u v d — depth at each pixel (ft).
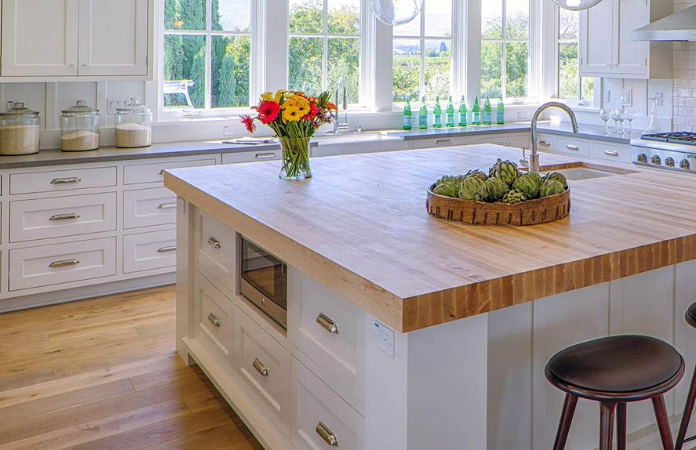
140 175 13.99
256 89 17.12
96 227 13.66
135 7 14.20
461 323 5.50
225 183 9.67
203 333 10.41
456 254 5.95
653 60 16.72
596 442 7.29
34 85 14.24
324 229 6.93
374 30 18.34
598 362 5.65
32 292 13.16
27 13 13.07
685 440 7.80
